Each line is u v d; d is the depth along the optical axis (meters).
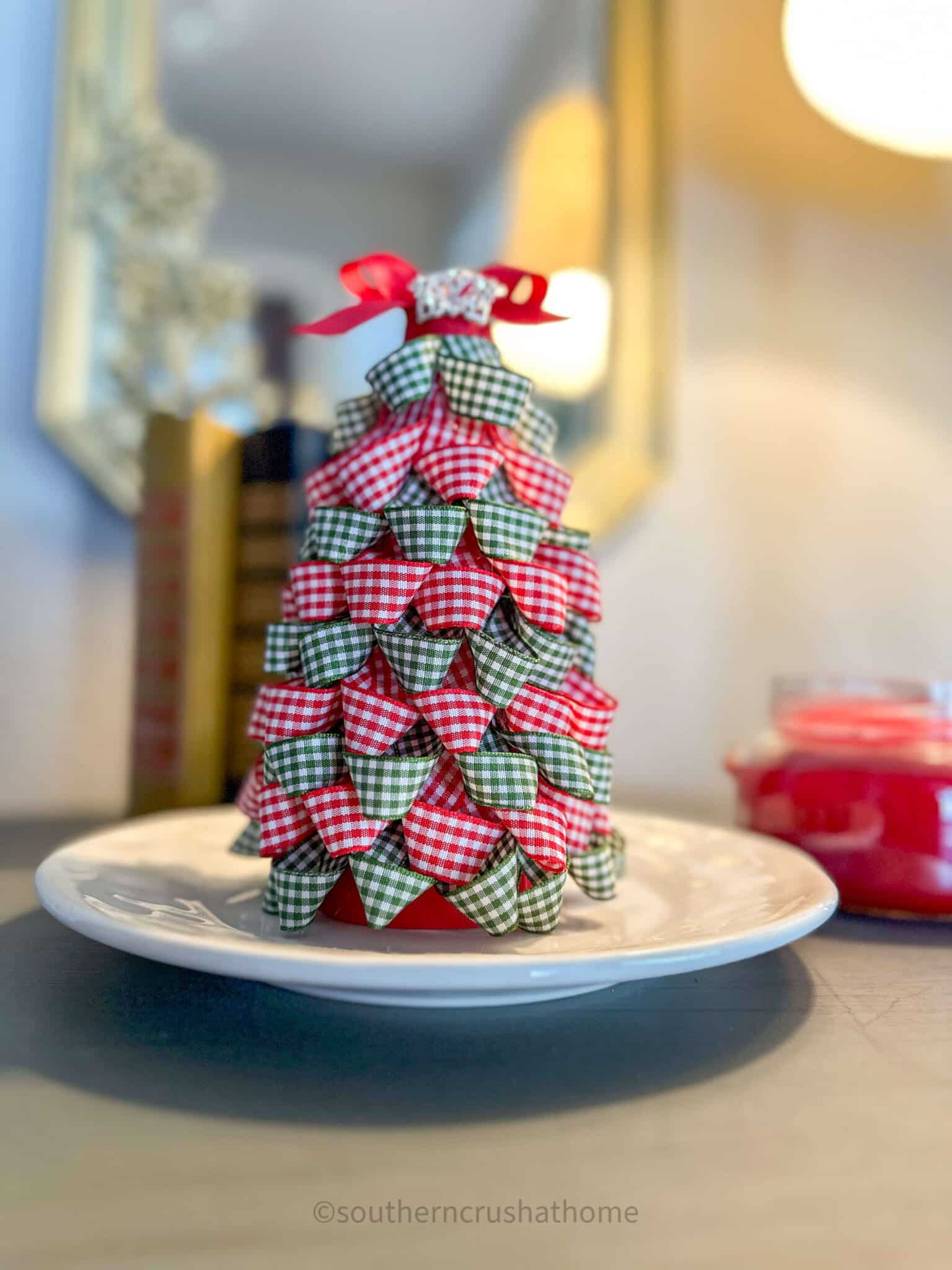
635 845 0.34
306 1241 0.13
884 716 0.34
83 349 0.49
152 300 0.50
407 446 0.25
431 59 0.56
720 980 0.25
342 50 0.55
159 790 0.40
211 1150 0.16
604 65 0.59
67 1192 0.14
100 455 0.49
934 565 0.68
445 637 0.24
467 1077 0.19
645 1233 0.14
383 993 0.21
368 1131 0.16
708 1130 0.17
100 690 0.51
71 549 0.50
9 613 0.49
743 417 0.64
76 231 0.49
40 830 0.44
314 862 0.25
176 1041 0.20
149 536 0.41
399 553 0.25
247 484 0.41
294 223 0.53
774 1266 0.13
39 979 0.24
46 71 0.50
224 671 0.40
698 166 0.63
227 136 0.52
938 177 0.70
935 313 0.69
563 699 0.25
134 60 0.51
